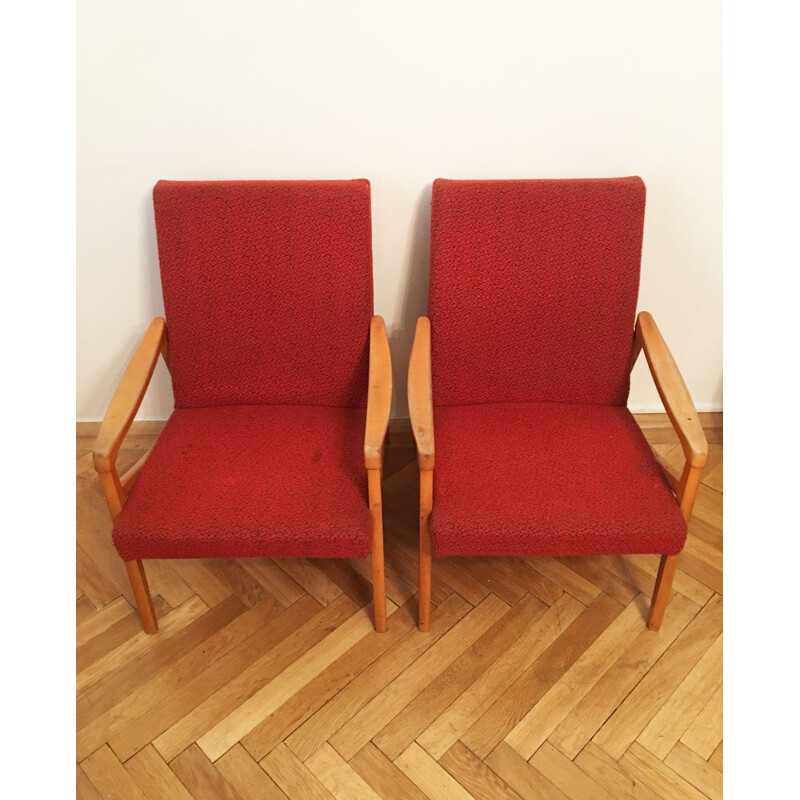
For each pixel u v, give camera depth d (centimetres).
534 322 165
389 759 143
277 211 158
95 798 138
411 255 185
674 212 181
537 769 141
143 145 168
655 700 151
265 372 171
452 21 155
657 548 141
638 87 163
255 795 138
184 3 152
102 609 173
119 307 191
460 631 166
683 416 143
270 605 173
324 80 161
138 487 148
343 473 151
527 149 171
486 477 148
